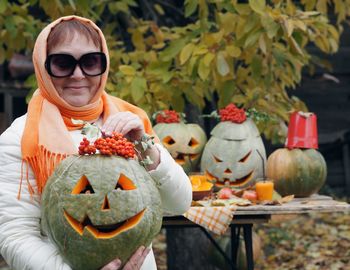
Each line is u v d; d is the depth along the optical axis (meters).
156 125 6.02
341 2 6.47
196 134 5.96
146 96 5.96
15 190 2.98
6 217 2.95
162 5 7.25
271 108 6.27
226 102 6.07
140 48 6.47
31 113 3.10
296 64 6.10
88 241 2.86
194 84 6.08
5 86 9.48
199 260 6.94
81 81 3.14
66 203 2.87
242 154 5.62
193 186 5.13
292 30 5.51
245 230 5.00
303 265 8.28
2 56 6.45
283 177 5.56
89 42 3.15
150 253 3.15
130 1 6.60
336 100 11.42
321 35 6.24
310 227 9.84
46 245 2.94
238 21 5.82
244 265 6.12
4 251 2.94
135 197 2.90
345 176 11.52
